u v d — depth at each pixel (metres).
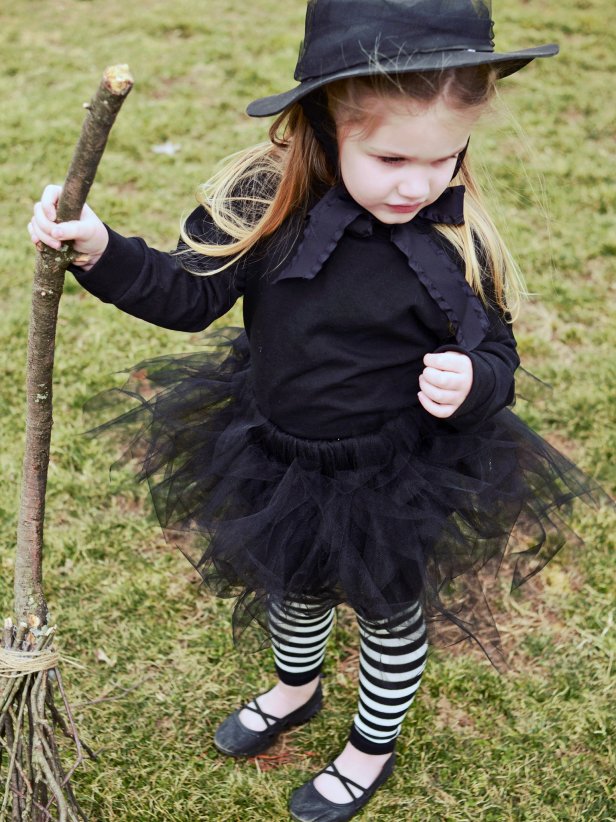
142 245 1.63
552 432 3.15
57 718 1.76
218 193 1.72
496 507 1.85
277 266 1.67
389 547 1.73
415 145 1.45
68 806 1.78
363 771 2.11
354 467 1.75
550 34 6.41
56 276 1.42
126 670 2.39
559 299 3.80
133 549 2.72
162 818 2.07
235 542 1.78
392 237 1.62
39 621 1.67
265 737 2.22
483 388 1.62
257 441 1.84
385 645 1.91
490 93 1.50
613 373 3.39
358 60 1.42
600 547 2.72
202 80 5.59
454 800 2.13
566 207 4.45
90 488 2.89
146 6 6.68
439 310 1.66
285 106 1.47
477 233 1.73
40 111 5.11
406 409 1.77
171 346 3.47
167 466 2.00
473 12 1.45
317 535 1.74
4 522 2.75
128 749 2.21
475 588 1.94
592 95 5.62
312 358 1.68
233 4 6.81
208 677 2.39
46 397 1.53
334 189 1.62
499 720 2.30
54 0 6.71
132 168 4.61
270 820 2.09
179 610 2.55
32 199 4.36
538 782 2.16
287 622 2.03
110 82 1.18
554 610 2.57
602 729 2.25
